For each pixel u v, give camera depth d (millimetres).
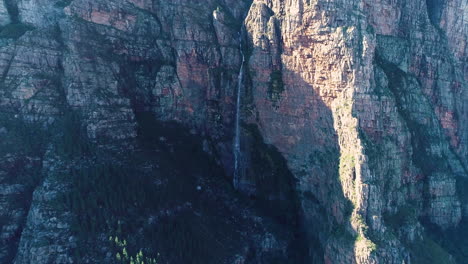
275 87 80438
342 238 61438
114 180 62562
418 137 79812
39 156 64938
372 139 66125
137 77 83688
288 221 78375
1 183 60688
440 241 75438
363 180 61344
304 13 72688
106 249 54562
